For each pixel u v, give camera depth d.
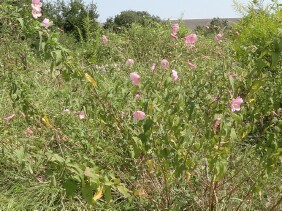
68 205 3.34
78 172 1.92
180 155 2.62
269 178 3.14
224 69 3.12
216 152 2.50
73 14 13.52
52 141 3.38
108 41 5.77
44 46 2.49
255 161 3.30
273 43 2.45
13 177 3.63
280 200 2.93
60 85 4.66
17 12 2.96
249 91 2.75
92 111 3.21
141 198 3.00
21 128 3.94
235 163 3.28
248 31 5.03
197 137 2.94
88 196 1.94
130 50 7.22
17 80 3.13
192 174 3.12
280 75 3.10
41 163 3.38
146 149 2.66
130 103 3.33
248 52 3.45
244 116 3.05
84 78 2.88
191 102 2.58
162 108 2.72
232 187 3.18
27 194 3.47
